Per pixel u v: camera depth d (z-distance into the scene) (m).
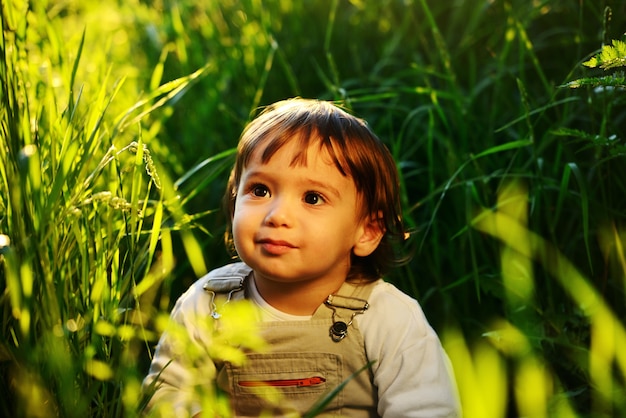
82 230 1.83
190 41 3.61
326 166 1.81
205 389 1.72
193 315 1.92
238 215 1.82
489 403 2.11
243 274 1.97
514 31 3.02
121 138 2.71
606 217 2.37
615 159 2.46
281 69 3.47
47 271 1.57
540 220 2.65
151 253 1.88
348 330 1.85
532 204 2.38
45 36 2.59
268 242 1.77
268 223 1.77
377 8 3.78
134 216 1.78
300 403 1.87
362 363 1.86
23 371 1.52
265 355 1.86
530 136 2.41
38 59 2.48
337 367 1.86
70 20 3.81
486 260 2.52
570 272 2.37
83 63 3.00
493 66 3.19
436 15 3.60
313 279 1.86
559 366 2.26
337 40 3.65
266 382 1.87
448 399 1.78
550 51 3.24
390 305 1.88
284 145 1.81
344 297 1.88
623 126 2.71
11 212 1.64
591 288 2.29
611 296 2.41
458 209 2.66
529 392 2.07
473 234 2.60
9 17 2.06
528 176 2.46
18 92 1.87
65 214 1.65
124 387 1.65
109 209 1.83
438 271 2.49
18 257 1.54
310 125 1.84
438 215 2.82
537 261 2.55
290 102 2.02
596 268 2.47
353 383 1.87
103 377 1.58
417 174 3.00
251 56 3.48
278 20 3.75
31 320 1.58
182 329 1.62
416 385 1.79
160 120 2.80
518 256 2.47
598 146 2.23
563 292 2.44
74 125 1.99
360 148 1.87
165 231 2.07
